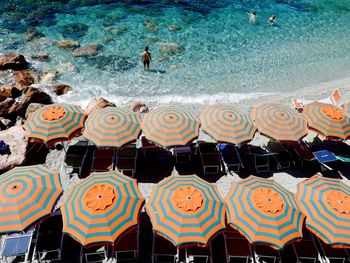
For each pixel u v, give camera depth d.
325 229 9.15
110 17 24.73
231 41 23.00
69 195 9.56
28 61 19.30
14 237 9.53
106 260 9.77
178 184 10.02
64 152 13.41
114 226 8.70
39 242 9.45
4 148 12.32
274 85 18.91
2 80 17.64
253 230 8.94
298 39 23.92
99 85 17.97
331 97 16.09
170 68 19.75
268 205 9.27
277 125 12.52
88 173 12.59
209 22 25.20
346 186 10.55
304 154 13.27
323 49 22.91
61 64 19.30
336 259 9.86
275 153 13.07
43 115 12.02
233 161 12.88
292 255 10.21
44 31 22.41
